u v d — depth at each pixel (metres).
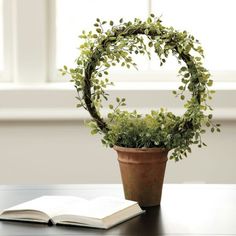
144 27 2.80
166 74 5.14
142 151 2.73
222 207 2.81
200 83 2.78
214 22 5.11
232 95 4.74
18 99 4.76
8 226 2.55
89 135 4.91
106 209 2.60
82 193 3.08
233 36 5.12
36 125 4.90
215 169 4.91
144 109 4.75
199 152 4.90
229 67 5.15
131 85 4.95
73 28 5.11
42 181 4.95
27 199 2.97
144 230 2.49
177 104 4.75
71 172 4.94
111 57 2.84
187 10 5.09
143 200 2.80
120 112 2.94
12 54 5.05
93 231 2.48
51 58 5.04
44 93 4.75
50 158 4.94
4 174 4.95
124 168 2.81
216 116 4.76
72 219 2.54
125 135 2.82
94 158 4.93
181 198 2.96
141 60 5.14
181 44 2.78
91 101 2.89
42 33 4.89
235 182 4.92
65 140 4.91
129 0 5.08
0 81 5.07
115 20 5.09
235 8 5.10
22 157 4.94
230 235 2.44
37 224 2.57
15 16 4.86
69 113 4.78
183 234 2.45
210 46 5.14
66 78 5.07
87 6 5.09
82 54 2.84
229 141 4.89
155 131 2.78
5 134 4.91
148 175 2.78
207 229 2.51
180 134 2.80
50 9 4.97
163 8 5.09
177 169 4.91
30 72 4.93
